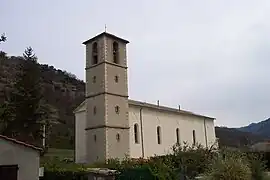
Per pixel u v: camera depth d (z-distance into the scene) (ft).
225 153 72.02
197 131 180.04
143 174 71.72
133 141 136.77
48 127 160.76
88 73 138.41
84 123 137.59
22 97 142.00
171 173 74.79
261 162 76.84
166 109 165.27
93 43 139.85
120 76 136.77
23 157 69.51
